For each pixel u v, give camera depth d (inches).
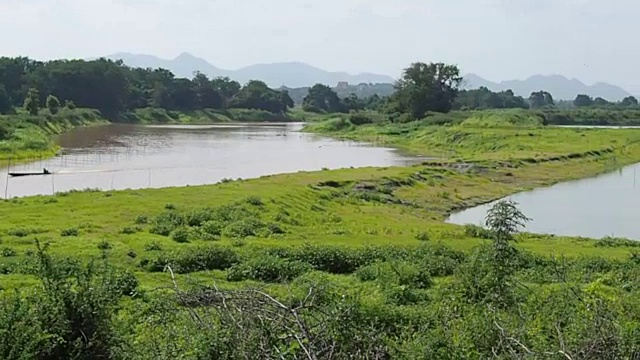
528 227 1421.0
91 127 4576.8
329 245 936.3
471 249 941.8
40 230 1002.7
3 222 1062.4
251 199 1326.3
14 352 338.0
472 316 409.7
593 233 1368.1
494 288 483.5
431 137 3722.9
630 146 3191.4
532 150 2856.8
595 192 1966.0
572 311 423.8
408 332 450.9
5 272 722.2
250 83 7455.7
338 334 316.5
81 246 891.4
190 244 943.7
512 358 314.2
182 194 1393.9
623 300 456.8
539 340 346.9
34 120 3622.0
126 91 5708.7
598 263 860.0
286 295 483.8
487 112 4785.9
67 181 1856.5
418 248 931.3
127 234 1005.2
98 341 368.8
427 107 5019.7
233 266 788.0
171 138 3747.5
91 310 372.8
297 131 4820.4
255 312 303.0
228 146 3280.0
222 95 6958.7
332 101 7687.0
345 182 1727.4
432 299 611.8
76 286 398.9
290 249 889.5
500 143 3198.8
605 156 2832.2
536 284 664.4
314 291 378.9
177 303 485.1
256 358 283.9
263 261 786.2
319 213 1371.8
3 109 4468.5
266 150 3105.3
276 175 1813.5
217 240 1006.4
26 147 2583.7
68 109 4690.0
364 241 1061.8
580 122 5580.7
